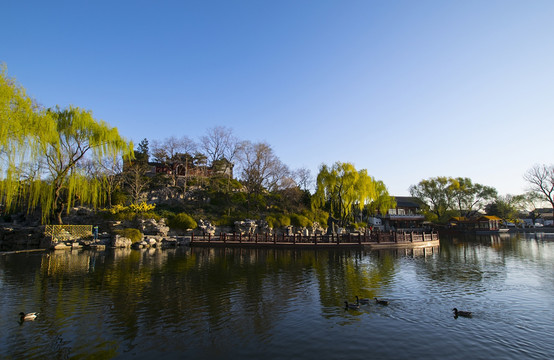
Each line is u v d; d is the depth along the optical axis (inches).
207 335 404.2
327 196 2343.8
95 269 843.4
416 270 869.2
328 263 995.3
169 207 2065.7
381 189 2824.8
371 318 471.5
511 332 420.8
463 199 3257.9
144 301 549.6
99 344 372.8
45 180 1330.0
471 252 1325.0
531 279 750.5
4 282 679.7
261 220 1959.9
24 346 363.9
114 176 2094.0
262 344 378.6
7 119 872.9
